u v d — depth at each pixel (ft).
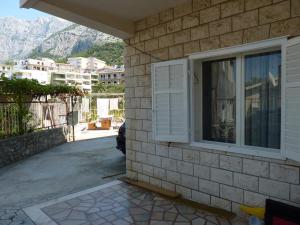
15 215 12.39
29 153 25.88
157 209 12.59
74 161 23.29
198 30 12.66
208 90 13.41
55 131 31.65
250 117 11.74
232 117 12.50
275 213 9.70
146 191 14.92
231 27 11.41
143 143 15.94
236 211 11.75
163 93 14.26
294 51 9.29
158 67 14.42
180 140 13.64
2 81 23.67
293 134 9.43
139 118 16.10
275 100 10.94
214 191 12.55
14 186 16.74
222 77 12.82
